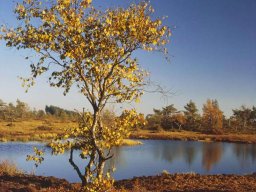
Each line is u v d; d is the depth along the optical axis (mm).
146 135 89062
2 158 37688
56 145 10867
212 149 58156
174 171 32656
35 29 10336
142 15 10594
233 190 16891
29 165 32562
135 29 10266
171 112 125938
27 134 74188
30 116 147125
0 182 17047
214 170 34500
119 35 10516
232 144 71688
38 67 10500
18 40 10250
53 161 35000
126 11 10516
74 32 10156
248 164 39312
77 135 11234
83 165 32875
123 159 38906
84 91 10961
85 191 10867
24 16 10281
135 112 11039
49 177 19000
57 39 10312
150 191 17062
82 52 10133
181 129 122562
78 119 11414
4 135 70438
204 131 117312
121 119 11055
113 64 10484
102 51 10383
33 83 10602
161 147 59094
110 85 10797
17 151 45812
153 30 10375
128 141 65625
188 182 19234
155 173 30641
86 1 10297
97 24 10359
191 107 130500
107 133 10875
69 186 17141
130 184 18859
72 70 10656
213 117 117125
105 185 10562
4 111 139875
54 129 88188
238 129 131500
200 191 16828
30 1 10281
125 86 11031
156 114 128875
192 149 57125
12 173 20328
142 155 44781
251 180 20062
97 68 10141
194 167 36125
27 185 16797
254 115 146500
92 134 10805
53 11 10289
